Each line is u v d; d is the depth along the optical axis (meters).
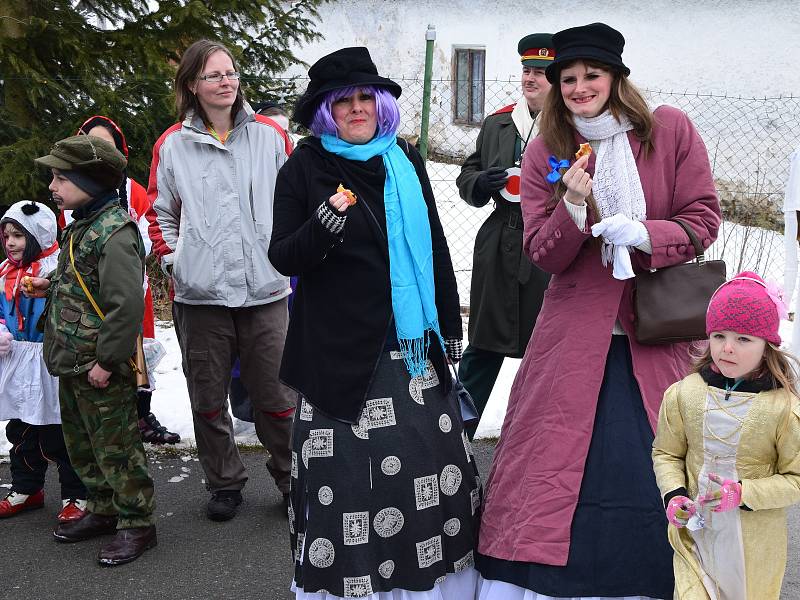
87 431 4.07
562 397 3.15
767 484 2.64
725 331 2.67
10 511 4.56
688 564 2.83
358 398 3.12
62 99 7.43
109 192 3.99
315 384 3.17
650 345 3.15
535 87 4.75
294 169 3.24
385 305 3.16
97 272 3.92
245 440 5.47
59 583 3.91
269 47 8.25
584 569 3.03
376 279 3.16
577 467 3.09
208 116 4.29
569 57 3.06
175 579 3.93
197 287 4.24
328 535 3.09
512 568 3.14
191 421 5.64
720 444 2.73
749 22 13.15
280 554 4.15
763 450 2.68
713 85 13.52
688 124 3.20
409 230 3.18
